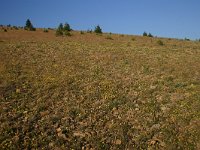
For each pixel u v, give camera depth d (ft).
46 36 174.70
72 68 88.17
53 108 59.26
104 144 46.80
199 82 73.92
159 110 58.70
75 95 66.23
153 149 45.52
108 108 59.82
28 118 54.19
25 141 46.62
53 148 45.52
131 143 47.32
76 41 155.53
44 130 50.72
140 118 55.21
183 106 59.52
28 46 125.18
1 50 110.01
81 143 47.19
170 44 164.86
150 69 89.81
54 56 105.09
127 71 87.51
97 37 182.70
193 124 51.83
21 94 64.90
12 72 79.71
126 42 163.53
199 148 44.93
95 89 70.28
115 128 51.85
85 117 56.08
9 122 51.90
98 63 97.19
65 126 52.11
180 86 71.51
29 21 213.66
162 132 50.03
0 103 59.47
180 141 46.78
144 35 222.69
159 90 69.72
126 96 66.18
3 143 45.44
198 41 196.85
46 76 78.13
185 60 105.81
